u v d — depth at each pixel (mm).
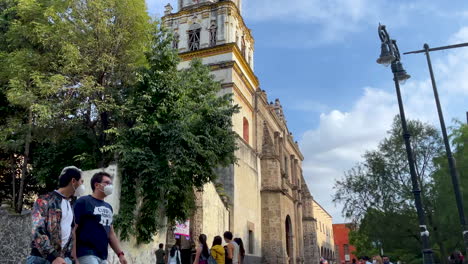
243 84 35344
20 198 17984
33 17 17578
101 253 5566
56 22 16812
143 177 16047
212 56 32594
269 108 43281
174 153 16203
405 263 34219
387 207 28250
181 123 16750
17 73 16844
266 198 37656
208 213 24531
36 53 17438
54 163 18375
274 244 36125
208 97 20828
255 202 35562
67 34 16672
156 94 17328
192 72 21375
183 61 33250
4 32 20047
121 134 16297
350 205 30141
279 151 45031
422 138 28234
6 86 18234
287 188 44906
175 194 17609
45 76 16547
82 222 5594
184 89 18672
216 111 19500
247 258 31172
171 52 18172
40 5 17688
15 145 17547
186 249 20703
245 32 37906
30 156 20500
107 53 17672
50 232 4953
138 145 16312
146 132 16281
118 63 17953
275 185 38031
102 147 17516
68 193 5438
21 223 15148
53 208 5102
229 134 20203
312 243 56031
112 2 17391
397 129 29500
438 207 25375
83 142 18672
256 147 37344
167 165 16250
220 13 33875
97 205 5766
